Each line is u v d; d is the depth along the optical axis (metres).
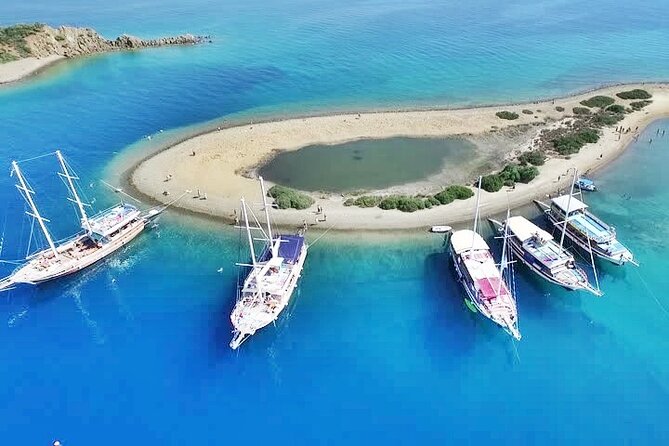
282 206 88.81
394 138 114.94
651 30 192.88
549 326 65.00
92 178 100.19
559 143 107.94
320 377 59.50
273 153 109.00
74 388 58.62
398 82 147.75
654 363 59.81
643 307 67.12
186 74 157.62
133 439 53.41
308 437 53.28
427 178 99.12
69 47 173.00
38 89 145.88
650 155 104.56
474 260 70.56
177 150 110.38
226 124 123.06
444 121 122.31
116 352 62.91
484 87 142.88
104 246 77.75
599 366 59.78
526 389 57.50
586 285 66.75
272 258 70.12
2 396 57.75
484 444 52.16
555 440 52.25
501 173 96.69
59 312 69.19
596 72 151.75
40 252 76.38
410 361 61.12
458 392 57.47
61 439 53.38
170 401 57.22
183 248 80.56
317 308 68.50
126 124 124.06
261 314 63.50
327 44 185.25
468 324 65.75
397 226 84.06
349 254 78.00
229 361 61.47
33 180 99.69
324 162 105.25
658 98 130.62
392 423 54.44
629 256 72.38
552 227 82.88
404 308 68.38
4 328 66.75
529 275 72.94
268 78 152.88
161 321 67.12
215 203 91.56
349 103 133.88
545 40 184.00
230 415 55.69
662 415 54.31
